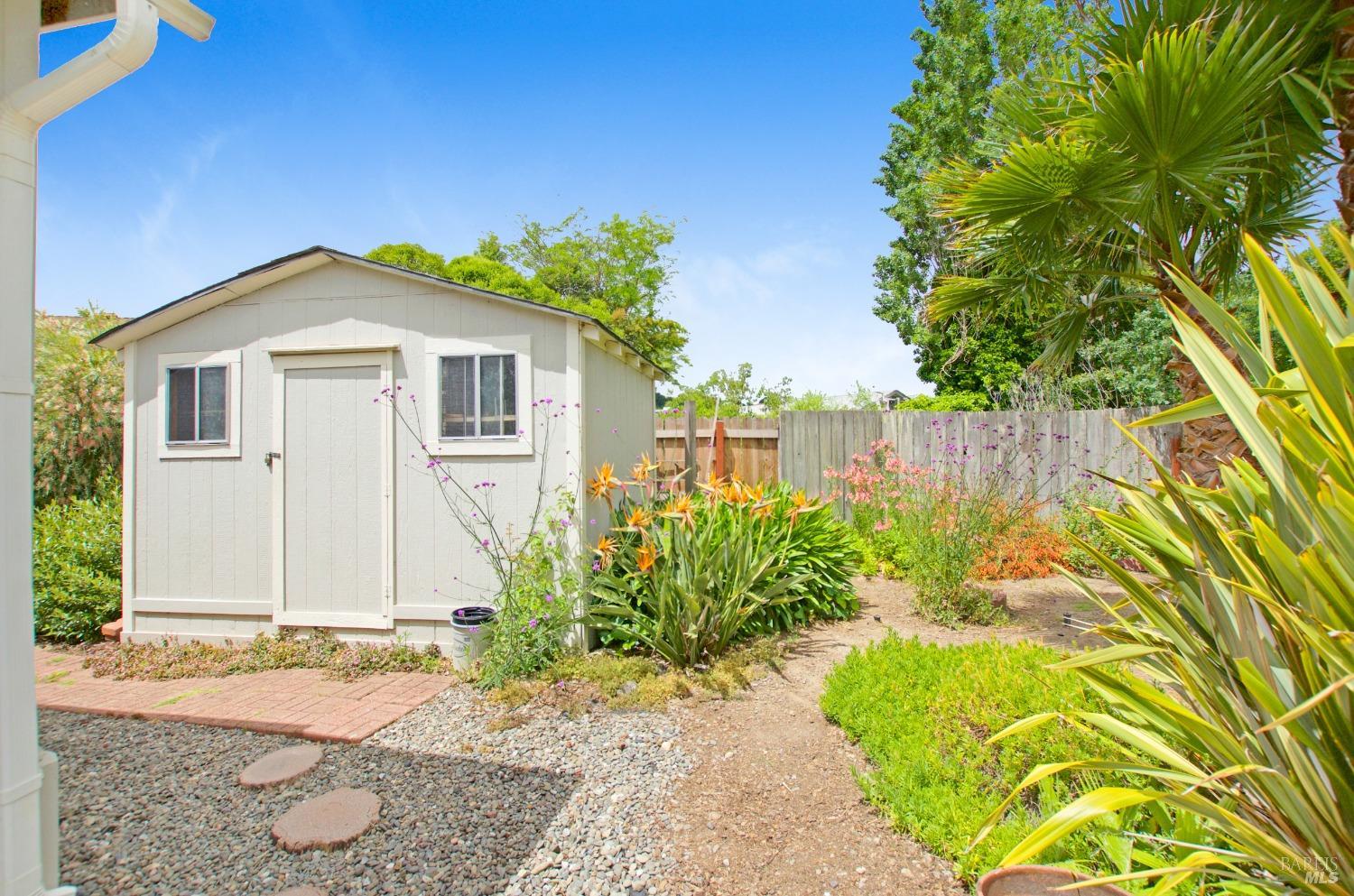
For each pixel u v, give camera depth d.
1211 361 1.79
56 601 5.34
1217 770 1.60
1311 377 1.51
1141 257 4.84
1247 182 4.20
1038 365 6.04
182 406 5.14
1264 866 1.42
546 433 4.69
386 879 2.23
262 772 2.99
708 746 3.20
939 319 5.82
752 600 4.68
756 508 4.93
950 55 14.30
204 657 4.70
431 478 4.82
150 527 5.18
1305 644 1.40
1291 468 1.49
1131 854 1.83
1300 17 3.52
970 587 5.59
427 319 4.86
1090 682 1.83
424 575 4.82
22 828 1.86
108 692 4.07
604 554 4.44
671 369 21.09
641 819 2.57
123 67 1.95
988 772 2.56
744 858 2.31
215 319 5.12
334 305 4.96
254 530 5.03
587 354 4.90
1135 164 3.81
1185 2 3.80
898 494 6.50
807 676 4.14
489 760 3.11
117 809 2.70
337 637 4.89
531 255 22.27
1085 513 7.07
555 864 2.30
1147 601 1.82
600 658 4.38
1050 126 4.37
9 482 1.86
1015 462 7.99
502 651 4.12
